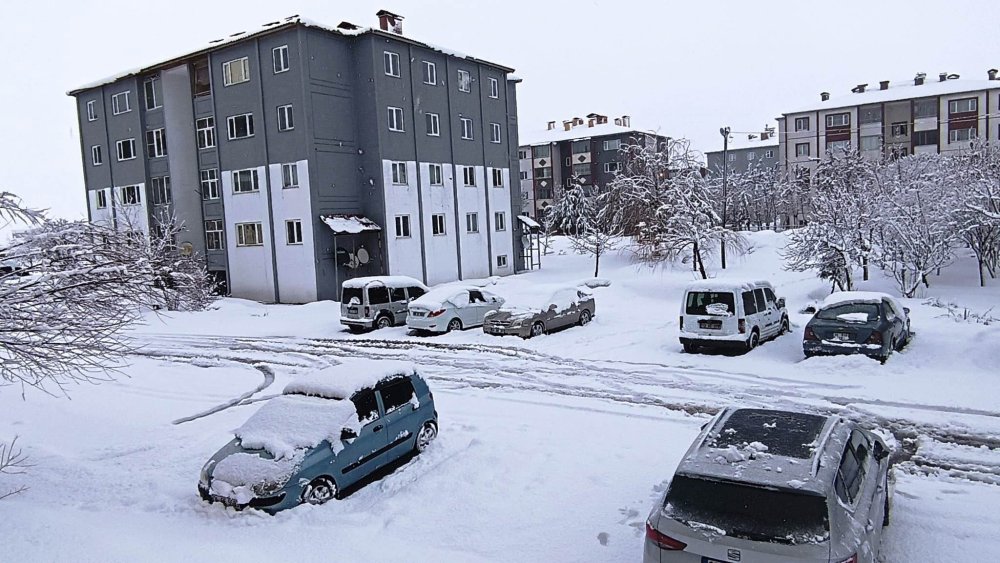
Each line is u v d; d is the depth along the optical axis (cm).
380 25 3841
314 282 3447
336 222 3431
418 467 947
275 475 802
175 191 4022
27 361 875
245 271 3744
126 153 4272
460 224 4153
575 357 1714
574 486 855
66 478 975
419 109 3856
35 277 867
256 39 3503
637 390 1351
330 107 3512
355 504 846
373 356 1894
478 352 1853
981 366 1330
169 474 988
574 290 2244
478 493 846
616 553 679
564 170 8250
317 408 900
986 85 6506
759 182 6988
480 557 684
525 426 1126
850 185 3928
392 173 3688
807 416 650
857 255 2791
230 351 2128
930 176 3200
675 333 1978
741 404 1208
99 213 4484
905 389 1227
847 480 558
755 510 510
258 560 672
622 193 4119
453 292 2281
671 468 904
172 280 1572
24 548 685
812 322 1488
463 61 4194
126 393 1565
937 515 723
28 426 1295
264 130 3550
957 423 1038
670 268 3938
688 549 517
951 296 2678
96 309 929
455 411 1249
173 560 661
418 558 682
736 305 1630
